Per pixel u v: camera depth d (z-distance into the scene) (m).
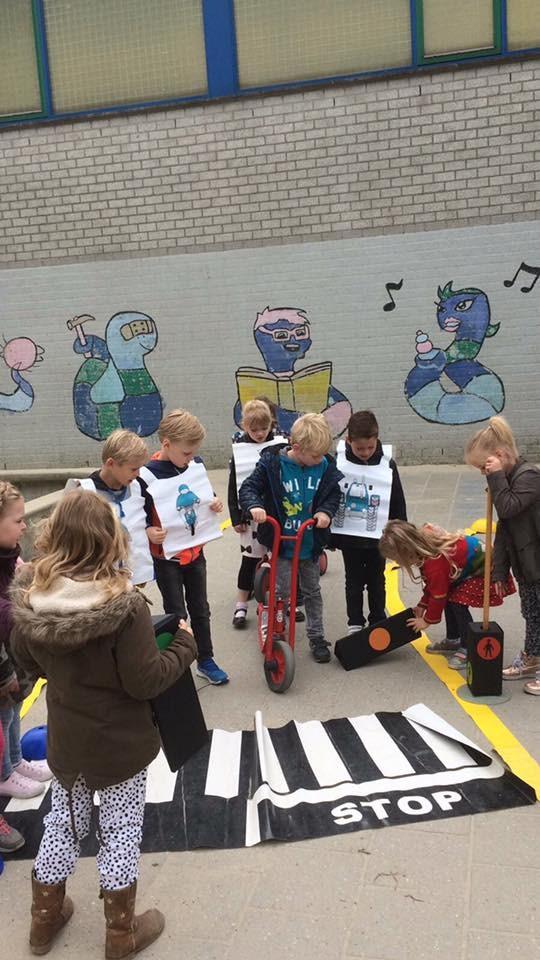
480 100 8.88
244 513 4.22
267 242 9.72
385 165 9.23
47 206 10.27
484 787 2.98
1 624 2.54
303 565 4.30
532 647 3.87
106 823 2.24
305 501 4.12
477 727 3.45
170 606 4.03
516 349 9.27
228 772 3.20
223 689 4.04
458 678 3.99
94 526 2.09
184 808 2.95
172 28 9.52
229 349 10.09
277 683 3.96
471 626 3.77
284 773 3.14
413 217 9.28
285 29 9.23
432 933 2.27
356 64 9.15
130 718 2.18
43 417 10.86
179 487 4.03
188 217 9.89
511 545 3.67
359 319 9.63
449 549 3.95
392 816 2.82
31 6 9.80
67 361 10.63
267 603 4.23
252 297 9.89
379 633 4.20
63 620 1.98
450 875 2.51
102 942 2.32
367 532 4.44
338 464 4.52
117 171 9.98
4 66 10.04
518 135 8.84
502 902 2.38
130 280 10.21
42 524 2.24
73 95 9.95
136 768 2.20
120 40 9.68
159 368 10.34
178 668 2.25
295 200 9.55
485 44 8.78
